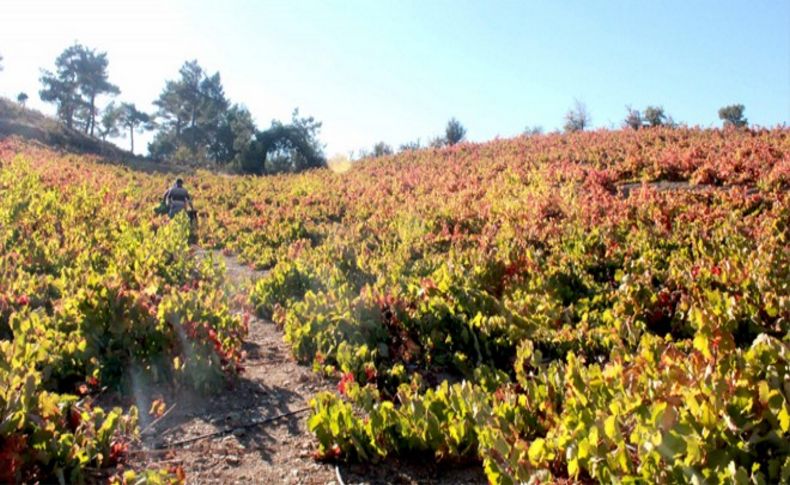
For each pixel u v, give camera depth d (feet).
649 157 67.26
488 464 11.37
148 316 19.63
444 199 64.34
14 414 11.72
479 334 21.36
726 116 186.19
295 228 52.34
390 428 14.43
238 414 17.04
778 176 49.24
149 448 14.66
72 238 37.58
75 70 257.96
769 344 11.24
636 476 9.89
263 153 187.11
